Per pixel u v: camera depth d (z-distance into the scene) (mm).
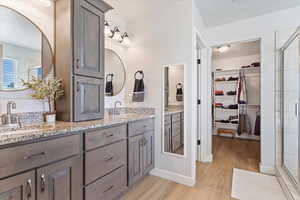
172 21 2234
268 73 2410
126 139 1808
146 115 2223
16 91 1432
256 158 2973
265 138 2408
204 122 2828
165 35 2297
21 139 936
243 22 2623
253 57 4434
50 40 1650
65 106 1550
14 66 1427
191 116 2086
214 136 4750
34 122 1488
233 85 4656
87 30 1666
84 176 1320
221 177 2242
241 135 4516
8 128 1200
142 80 2486
